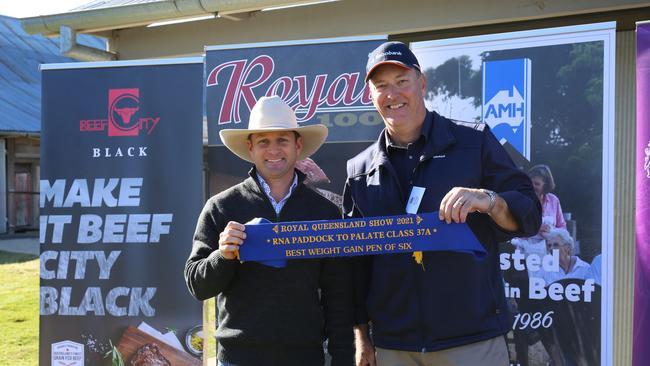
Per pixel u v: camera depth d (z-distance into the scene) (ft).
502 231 7.77
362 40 12.39
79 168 12.82
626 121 14.39
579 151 11.47
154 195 12.61
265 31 17.80
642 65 10.46
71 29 18.53
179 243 12.53
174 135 12.60
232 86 12.78
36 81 56.39
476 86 11.97
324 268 8.56
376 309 8.43
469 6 15.55
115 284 12.69
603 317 11.40
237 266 8.24
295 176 8.81
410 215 7.79
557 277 11.62
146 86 12.67
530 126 11.69
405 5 16.21
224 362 8.26
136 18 17.43
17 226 51.88
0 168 48.91
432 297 7.95
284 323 8.07
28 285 28.48
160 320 12.55
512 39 11.76
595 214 11.42
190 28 18.80
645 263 10.51
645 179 10.48
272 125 8.50
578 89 11.44
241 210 8.43
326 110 12.48
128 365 12.64
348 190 9.02
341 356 8.38
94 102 12.79
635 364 10.60
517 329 11.84
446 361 7.96
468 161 7.98
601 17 14.66
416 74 8.00
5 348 18.75
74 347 12.80
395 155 8.43
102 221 12.74
